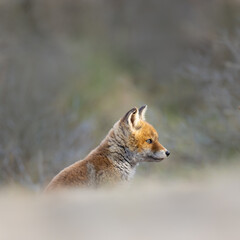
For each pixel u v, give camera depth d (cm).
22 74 3161
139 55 3928
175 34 3847
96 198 764
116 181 1296
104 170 1277
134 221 632
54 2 4150
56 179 1194
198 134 2169
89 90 3406
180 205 680
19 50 3469
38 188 1739
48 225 632
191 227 598
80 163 1254
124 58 3934
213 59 2484
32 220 654
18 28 3738
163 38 3925
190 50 3103
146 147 1346
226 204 668
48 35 3875
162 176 1883
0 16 3791
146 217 645
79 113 3108
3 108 2341
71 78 3500
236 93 2230
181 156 2134
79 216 664
